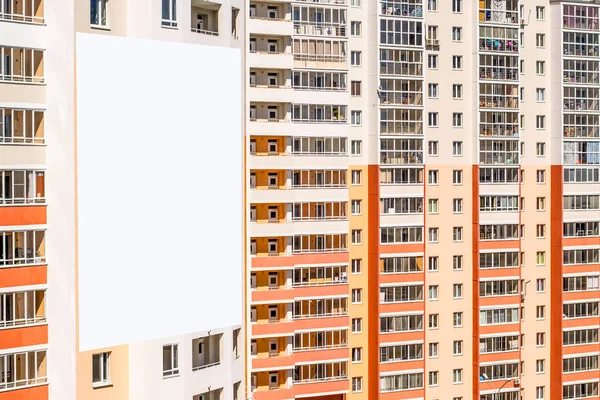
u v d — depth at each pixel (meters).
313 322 65.75
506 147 72.69
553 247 75.06
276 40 64.69
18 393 37.56
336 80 66.25
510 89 72.81
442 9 71.12
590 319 75.56
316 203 66.00
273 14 64.56
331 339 66.50
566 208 74.88
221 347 44.28
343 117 66.62
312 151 65.75
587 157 75.62
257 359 63.03
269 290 63.53
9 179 37.66
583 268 75.31
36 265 38.09
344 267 67.00
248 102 59.62
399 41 69.06
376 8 68.50
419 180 69.69
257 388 64.31
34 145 38.19
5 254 37.50
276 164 63.25
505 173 72.69
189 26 42.97
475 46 71.62
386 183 68.75
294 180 65.44
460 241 71.50
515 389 72.31
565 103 74.88
